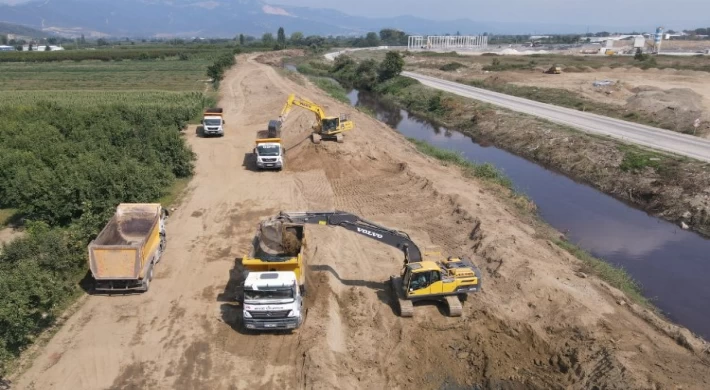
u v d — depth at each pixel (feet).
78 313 61.21
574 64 348.18
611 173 119.55
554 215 101.04
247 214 93.97
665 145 130.72
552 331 60.03
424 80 289.74
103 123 131.95
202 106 193.57
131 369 51.67
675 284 74.38
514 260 73.10
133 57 457.27
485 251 77.82
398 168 120.47
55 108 156.56
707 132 143.02
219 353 54.49
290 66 430.61
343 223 63.77
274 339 57.00
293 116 173.27
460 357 56.65
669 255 83.92
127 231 76.43
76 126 132.67
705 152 123.24
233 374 51.31
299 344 56.03
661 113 165.07
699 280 75.66
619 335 57.88
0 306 50.44
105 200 85.30
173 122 154.71
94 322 59.52
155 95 215.31
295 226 69.67
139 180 91.30
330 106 194.70
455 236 85.87
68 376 50.34
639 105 180.24
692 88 228.84
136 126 130.41
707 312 67.00
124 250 62.59
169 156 113.19
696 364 53.52
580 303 62.95
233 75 302.25
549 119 167.53
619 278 73.36
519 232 85.35
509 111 183.21
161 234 77.10
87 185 84.64
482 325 61.52
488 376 53.57
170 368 52.01
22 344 54.39
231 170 119.96
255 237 66.18
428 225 90.89
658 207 103.65
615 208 106.22
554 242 84.64
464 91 242.37
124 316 60.85
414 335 59.93
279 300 54.49
